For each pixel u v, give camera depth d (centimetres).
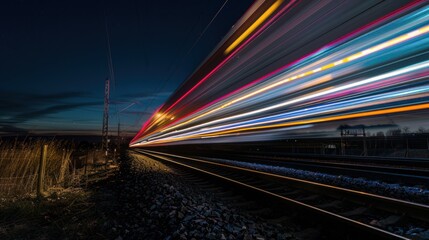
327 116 1516
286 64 1731
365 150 2217
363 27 1159
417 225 476
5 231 499
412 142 2220
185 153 3228
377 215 538
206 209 614
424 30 911
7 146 989
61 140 1214
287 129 1775
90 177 1262
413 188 732
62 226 530
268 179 956
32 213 597
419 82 1059
